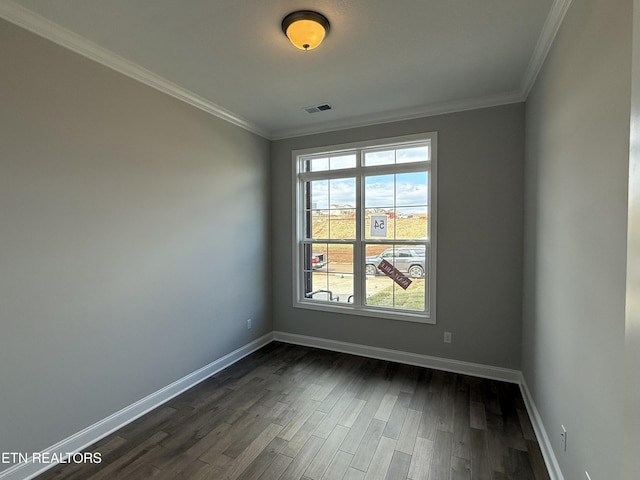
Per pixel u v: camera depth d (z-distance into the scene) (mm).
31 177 1858
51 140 1943
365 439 2191
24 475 1834
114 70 2285
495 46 2158
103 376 2242
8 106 1760
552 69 1973
